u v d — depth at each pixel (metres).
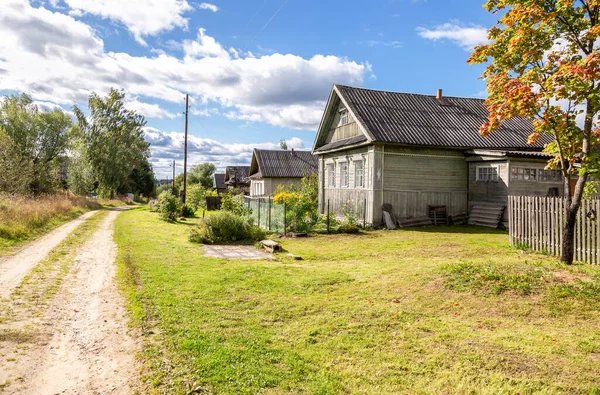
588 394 3.66
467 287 7.01
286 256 11.49
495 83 8.61
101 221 23.23
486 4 9.06
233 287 7.59
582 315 5.84
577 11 8.38
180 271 9.08
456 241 14.14
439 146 19.16
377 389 3.79
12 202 18.81
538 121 9.30
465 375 4.05
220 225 14.98
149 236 15.78
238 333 5.22
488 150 18.80
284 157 41.78
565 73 6.98
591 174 8.31
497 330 5.36
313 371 4.17
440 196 19.98
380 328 5.45
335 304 6.54
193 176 82.69
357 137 20.67
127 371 4.18
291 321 5.77
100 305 6.54
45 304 6.57
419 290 7.15
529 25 8.01
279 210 17.50
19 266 9.68
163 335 5.13
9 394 3.72
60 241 14.30
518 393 3.68
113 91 50.84
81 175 43.19
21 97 41.41
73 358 4.52
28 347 4.81
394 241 14.49
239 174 54.28
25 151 39.22
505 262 8.66
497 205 18.44
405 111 21.33
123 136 52.44
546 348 4.68
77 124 46.12
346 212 19.98
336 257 11.48
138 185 74.50
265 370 4.14
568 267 8.25
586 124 8.45
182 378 3.96
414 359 4.45
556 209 10.38
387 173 19.08
